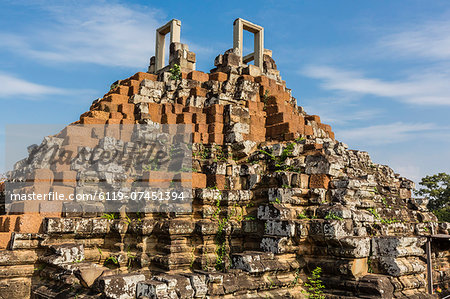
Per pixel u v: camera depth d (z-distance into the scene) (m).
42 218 10.50
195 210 11.59
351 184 10.88
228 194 11.68
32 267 10.18
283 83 21.58
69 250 9.85
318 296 9.53
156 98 17.25
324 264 9.91
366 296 9.01
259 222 11.02
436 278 12.63
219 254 11.09
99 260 11.05
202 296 8.25
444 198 32.72
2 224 10.48
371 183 11.78
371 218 11.03
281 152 12.59
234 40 19.97
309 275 10.23
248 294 9.20
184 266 10.66
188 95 17.03
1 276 9.73
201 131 14.88
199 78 17.86
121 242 11.10
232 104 15.22
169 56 19.80
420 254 10.23
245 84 16.44
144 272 10.52
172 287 7.83
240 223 11.50
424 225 13.91
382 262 9.72
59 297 9.09
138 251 11.02
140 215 11.35
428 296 9.87
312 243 10.29
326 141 13.69
